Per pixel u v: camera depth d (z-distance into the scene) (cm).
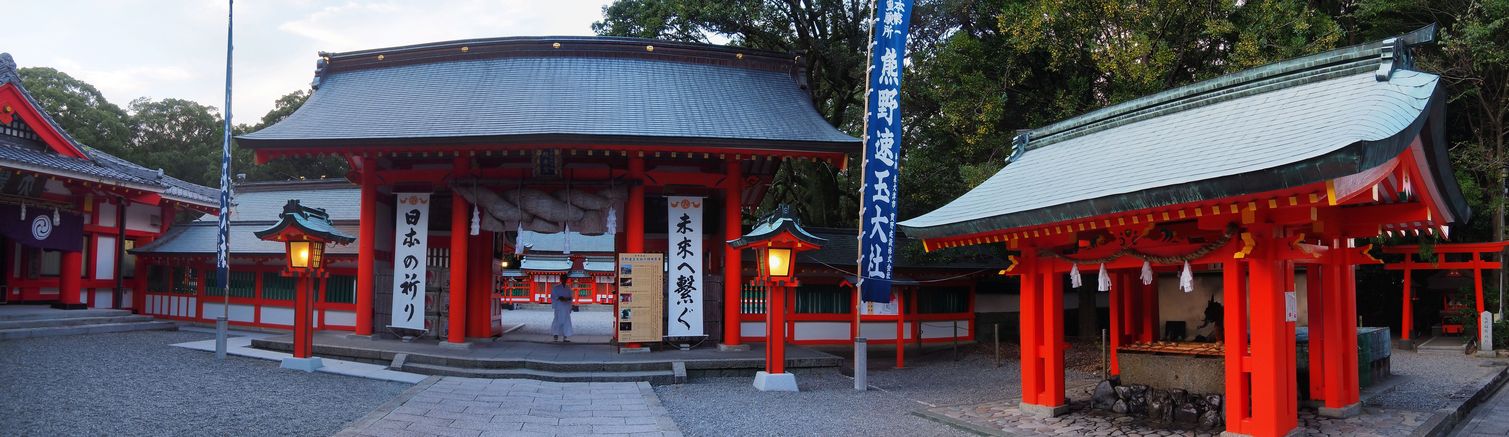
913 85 2141
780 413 1122
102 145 4172
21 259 2133
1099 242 997
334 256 2031
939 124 2091
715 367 1459
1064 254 1055
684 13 2264
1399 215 919
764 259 1362
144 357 1473
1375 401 1197
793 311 1948
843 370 1709
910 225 1131
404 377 1345
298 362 1376
